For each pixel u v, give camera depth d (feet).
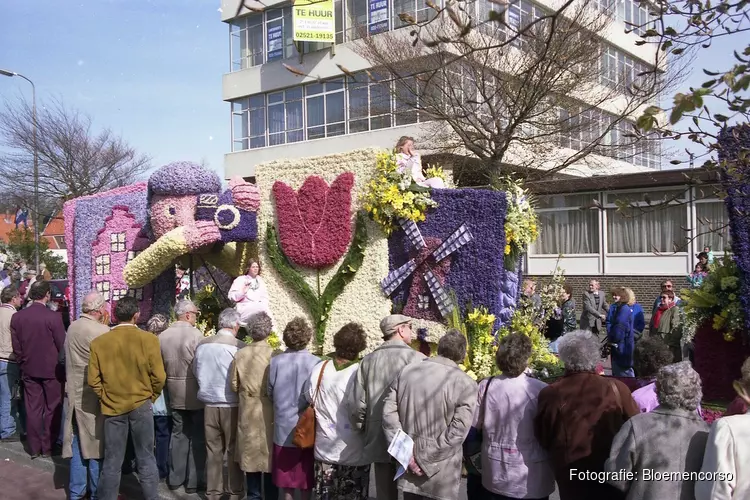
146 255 28.35
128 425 18.02
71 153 93.15
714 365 25.08
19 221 104.32
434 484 13.15
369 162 28.02
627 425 11.27
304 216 29.68
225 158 90.43
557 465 12.44
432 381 13.52
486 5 45.27
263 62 85.15
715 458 10.07
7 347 27.25
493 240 25.40
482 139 49.24
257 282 30.19
